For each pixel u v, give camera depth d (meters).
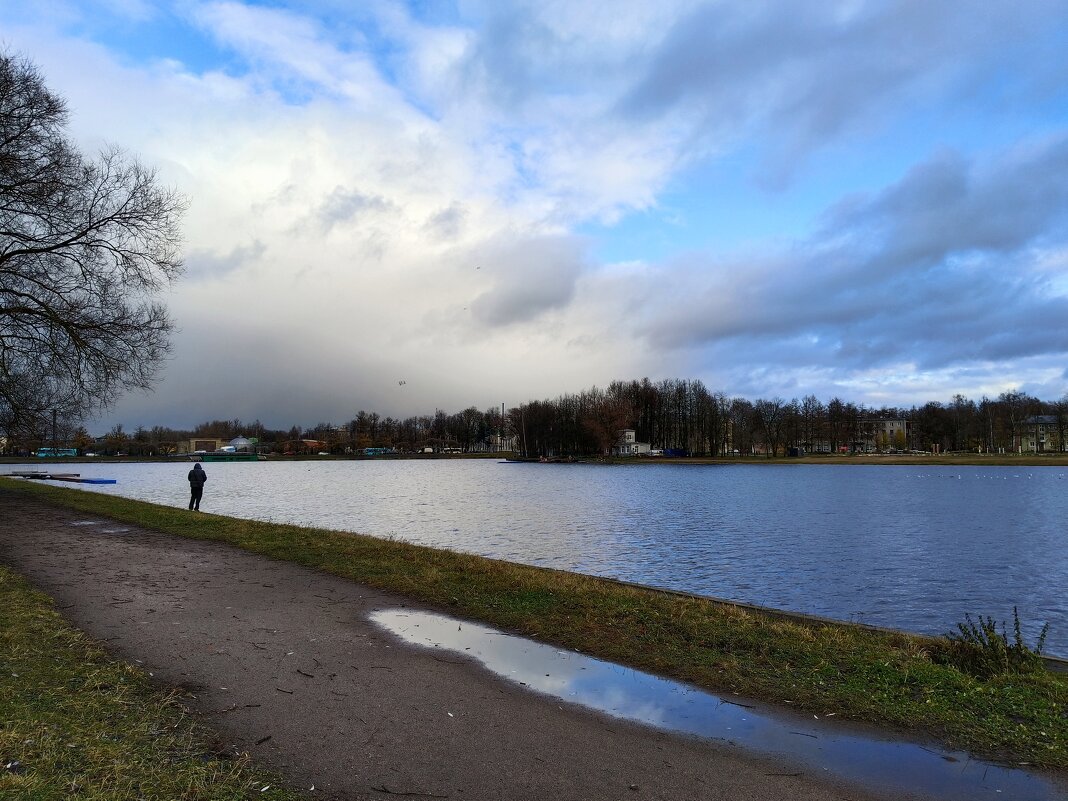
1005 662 7.33
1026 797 4.61
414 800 4.39
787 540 28.75
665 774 4.86
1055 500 52.59
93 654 6.93
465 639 8.34
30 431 26.08
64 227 22.80
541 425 159.38
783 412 139.12
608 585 12.06
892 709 6.07
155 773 4.44
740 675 7.01
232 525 18.69
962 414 147.75
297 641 8.04
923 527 34.31
